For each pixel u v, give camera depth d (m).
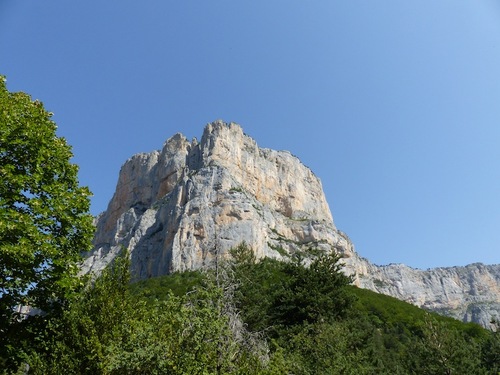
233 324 17.19
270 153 179.75
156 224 131.88
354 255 165.75
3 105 18.55
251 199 133.00
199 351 12.25
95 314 16.00
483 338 42.72
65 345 15.00
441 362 29.33
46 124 20.59
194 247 110.62
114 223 171.38
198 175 133.25
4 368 16.27
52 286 17.77
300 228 150.12
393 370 31.59
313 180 193.25
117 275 17.75
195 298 13.90
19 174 17.91
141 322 14.41
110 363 12.82
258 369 13.63
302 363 23.95
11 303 17.16
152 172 170.25
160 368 11.99
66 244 19.00
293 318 35.44
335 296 37.09
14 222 16.44
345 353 27.81
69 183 20.62
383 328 48.31
